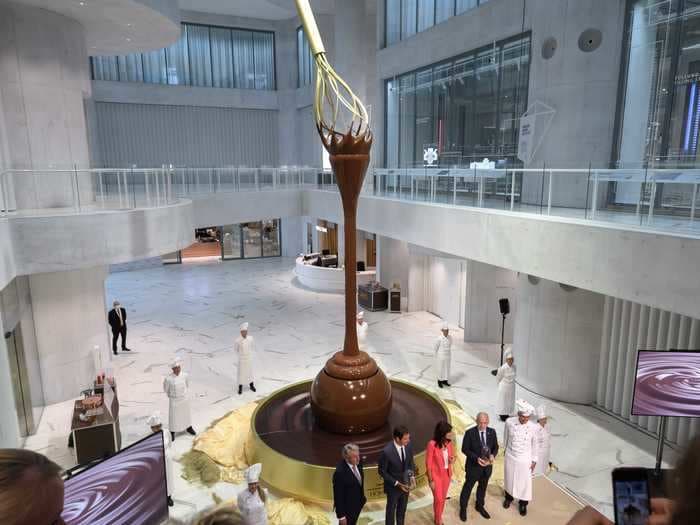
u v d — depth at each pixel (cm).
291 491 924
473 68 1728
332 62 2997
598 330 1255
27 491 103
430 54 1881
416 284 2161
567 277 985
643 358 791
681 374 784
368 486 905
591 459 1037
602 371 1257
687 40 1110
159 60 3092
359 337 1591
